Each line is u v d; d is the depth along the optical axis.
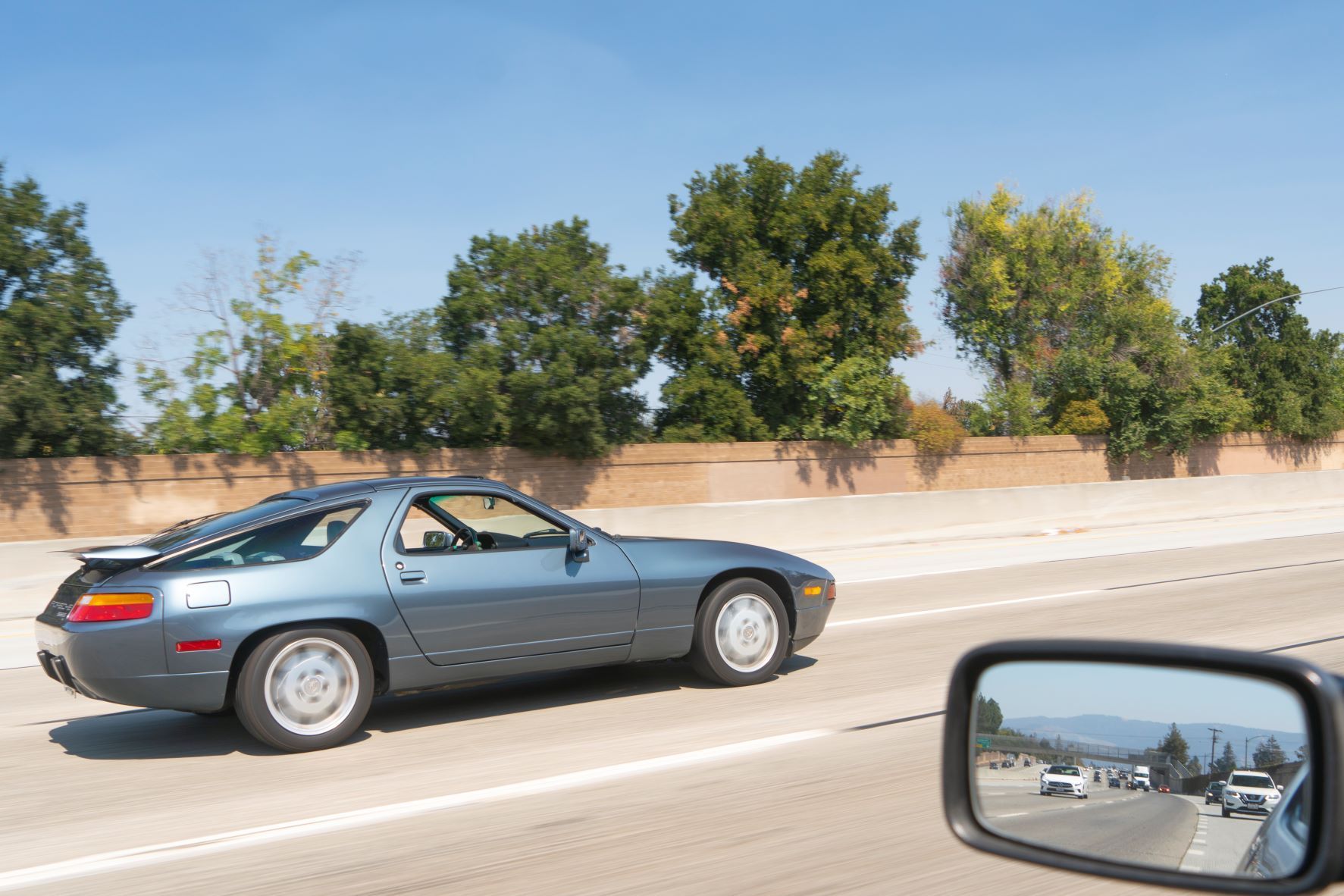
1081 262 36.16
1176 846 2.12
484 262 22.47
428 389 20.64
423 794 5.89
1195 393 33.94
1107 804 2.26
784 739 6.93
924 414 28.31
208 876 4.70
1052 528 25.95
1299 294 36.44
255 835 5.26
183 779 6.34
